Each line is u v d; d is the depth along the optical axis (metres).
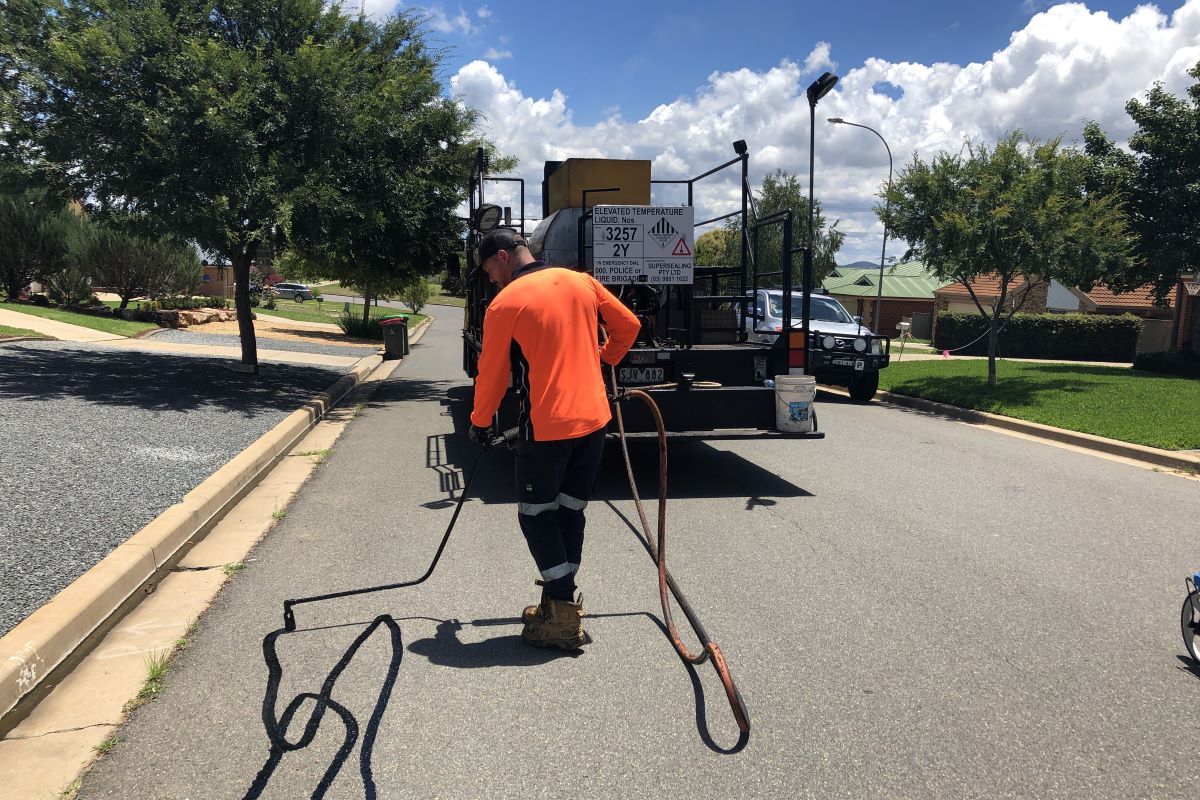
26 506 5.38
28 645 3.38
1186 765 2.82
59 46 9.67
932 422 11.54
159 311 22.48
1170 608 4.28
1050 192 12.71
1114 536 5.62
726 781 2.72
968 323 30.81
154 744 2.92
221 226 10.31
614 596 4.39
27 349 14.02
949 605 4.29
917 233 14.18
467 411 11.86
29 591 4.00
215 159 10.20
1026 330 30.12
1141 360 21.20
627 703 3.23
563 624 3.67
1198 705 3.24
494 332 3.51
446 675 3.46
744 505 6.41
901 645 3.79
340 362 18.78
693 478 7.40
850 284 49.97
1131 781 2.73
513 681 3.41
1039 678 3.46
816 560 5.03
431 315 55.47
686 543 5.36
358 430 10.04
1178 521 6.04
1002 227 12.60
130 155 10.28
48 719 3.09
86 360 13.22
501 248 3.82
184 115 9.99
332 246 12.27
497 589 4.48
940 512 6.24
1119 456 8.92
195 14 10.98
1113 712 3.18
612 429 6.59
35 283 26.11
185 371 13.04
